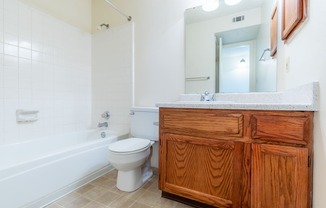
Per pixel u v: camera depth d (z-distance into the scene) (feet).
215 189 3.59
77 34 7.67
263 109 3.10
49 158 4.33
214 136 3.59
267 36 5.12
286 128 2.93
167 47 6.46
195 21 6.01
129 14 7.27
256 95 5.06
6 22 5.35
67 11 7.32
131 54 7.15
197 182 3.80
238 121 3.34
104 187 5.11
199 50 5.97
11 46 5.48
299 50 3.43
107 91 7.84
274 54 4.93
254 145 3.20
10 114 5.43
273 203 3.03
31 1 6.04
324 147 2.47
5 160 5.10
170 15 6.40
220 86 5.71
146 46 6.88
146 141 5.44
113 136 6.61
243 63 5.43
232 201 3.40
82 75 7.90
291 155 2.88
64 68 7.13
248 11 5.39
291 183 2.89
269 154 3.07
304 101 2.99
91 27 8.34
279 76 4.72
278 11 4.74
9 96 5.42
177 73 6.29
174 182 4.09
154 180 5.59
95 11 8.25
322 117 2.54
